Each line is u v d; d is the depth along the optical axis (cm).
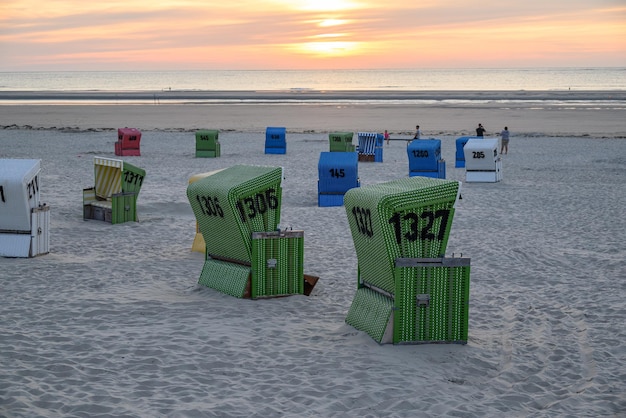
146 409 612
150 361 738
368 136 3325
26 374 688
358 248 868
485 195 2214
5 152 3416
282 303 986
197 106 8150
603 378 736
